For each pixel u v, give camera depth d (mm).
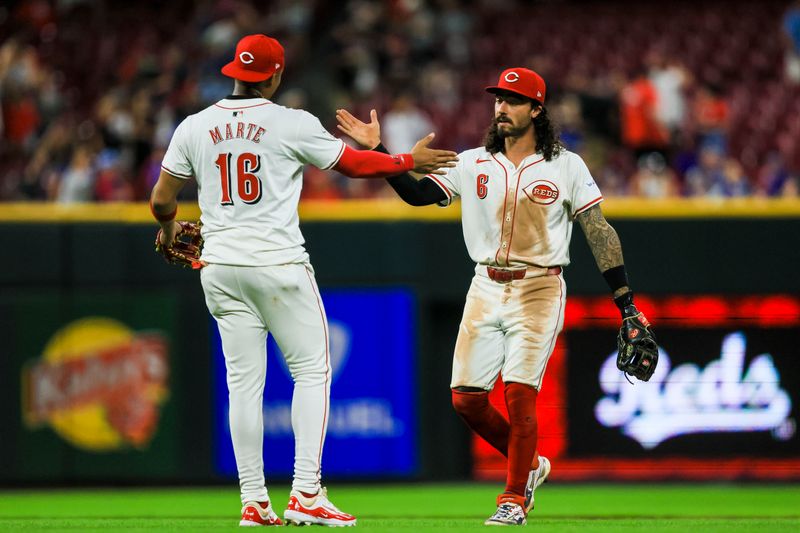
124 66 56344
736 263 34656
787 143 52781
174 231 20891
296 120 19172
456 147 52438
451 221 34938
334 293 34781
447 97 55375
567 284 34875
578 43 61406
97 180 42406
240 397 19547
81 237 34844
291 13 61438
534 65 57719
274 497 31453
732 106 55500
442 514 26703
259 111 19172
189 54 56156
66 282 34781
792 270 34594
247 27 57375
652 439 35094
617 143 49688
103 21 59656
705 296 34844
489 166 20828
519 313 20547
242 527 18984
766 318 35000
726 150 49938
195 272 34812
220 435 34688
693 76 59188
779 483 34812
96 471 34594
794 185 43812
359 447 34688
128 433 34688
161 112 47844
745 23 61844
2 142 48562
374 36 59500
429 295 34875
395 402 34719
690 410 35031
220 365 34688
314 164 19391
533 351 20406
